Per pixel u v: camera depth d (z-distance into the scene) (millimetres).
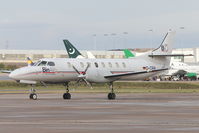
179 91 163375
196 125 52938
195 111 73000
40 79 110625
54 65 111875
